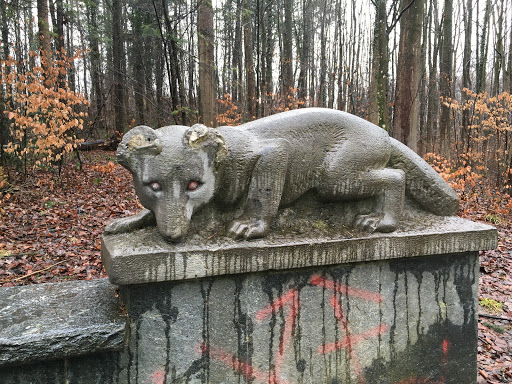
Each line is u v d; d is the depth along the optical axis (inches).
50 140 252.2
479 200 301.9
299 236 76.9
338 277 80.2
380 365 85.6
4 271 143.6
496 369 105.7
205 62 313.7
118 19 506.0
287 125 79.0
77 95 265.6
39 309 68.9
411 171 91.6
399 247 81.7
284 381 77.6
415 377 89.0
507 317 135.0
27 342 57.9
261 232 72.8
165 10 296.2
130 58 597.9
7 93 278.2
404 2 269.6
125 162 66.2
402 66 276.1
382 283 84.0
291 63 553.6
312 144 80.5
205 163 66.8
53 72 275.0
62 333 59.7
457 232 86.4
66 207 231.0
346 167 80.5
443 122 453.4
